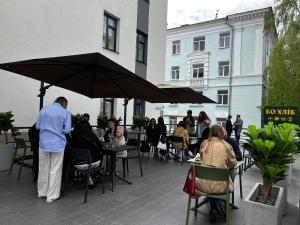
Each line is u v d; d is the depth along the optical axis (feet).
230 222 13.24
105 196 16.35
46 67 18.81
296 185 21.48
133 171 23.72
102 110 38.86
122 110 41.88
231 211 14.71
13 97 26.32
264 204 11.08
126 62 42.45
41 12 28.60
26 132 27.12
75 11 32.73
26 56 27.22
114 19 40.73
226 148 12.92
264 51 71.77
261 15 70.13
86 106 34.96
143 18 47.47
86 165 15.93
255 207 11.14
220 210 14.02
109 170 20.77
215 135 13.44
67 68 19.24
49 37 29.55
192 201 16.07
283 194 13.50
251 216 11.21
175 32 86.58
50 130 14.73
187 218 12.34
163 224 12.72
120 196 16.49
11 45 25.85
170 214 13.97
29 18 27.43
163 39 53.57
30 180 18.75
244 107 73.31
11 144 21.59
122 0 41.16
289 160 11.62
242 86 73.67
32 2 27.66
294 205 16.47
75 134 16.72
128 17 42.70
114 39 40.86
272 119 24.80
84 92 26.84
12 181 18.39
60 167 15.28
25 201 14.80
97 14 36.17
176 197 16.70
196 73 83.35
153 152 34.58
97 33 36.22
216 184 12.16
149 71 49.47
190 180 12.19
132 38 43.73
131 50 43.52
